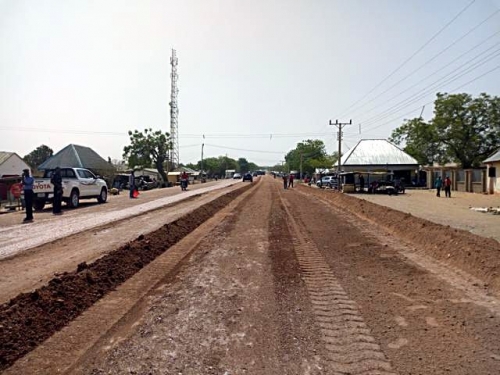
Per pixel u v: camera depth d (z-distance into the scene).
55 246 10.07
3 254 9.12
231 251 9.98
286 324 5.22
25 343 4.54
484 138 47.28
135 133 67.12
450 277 7.56
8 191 22.12
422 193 39.09
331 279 7.40
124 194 35.56
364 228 14.36
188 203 23.94
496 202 26.67
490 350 4.48
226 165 155.62
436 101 48.53
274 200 29.44
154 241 10.44
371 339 4.76
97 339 4.73
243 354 4.38
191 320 5.34
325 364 4.16
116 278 7.22
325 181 55.59
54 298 5.73
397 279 7.41
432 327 5.14
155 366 4.10
